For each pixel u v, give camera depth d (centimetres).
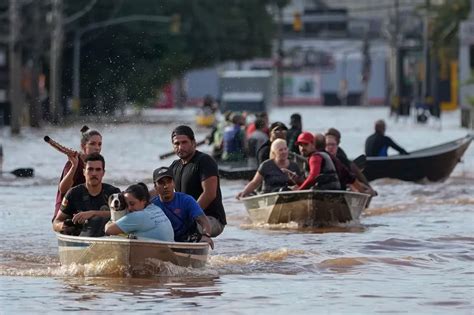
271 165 5019
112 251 3441
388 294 3191
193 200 3612
